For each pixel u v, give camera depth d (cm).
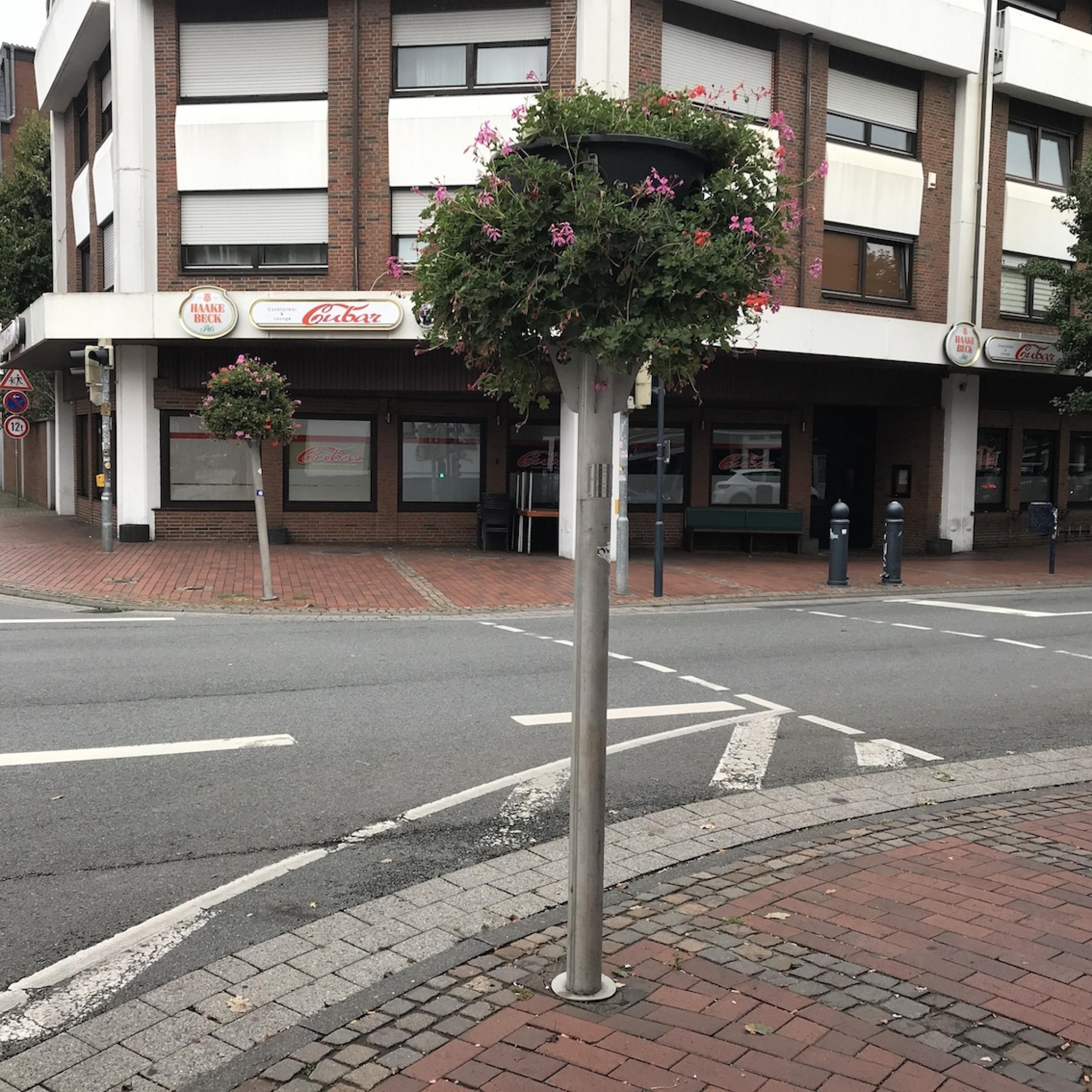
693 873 496
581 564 352
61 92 2325
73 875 485
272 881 483
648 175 349
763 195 375
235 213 1861
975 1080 308
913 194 2145
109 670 928
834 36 2000
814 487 2412
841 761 700
